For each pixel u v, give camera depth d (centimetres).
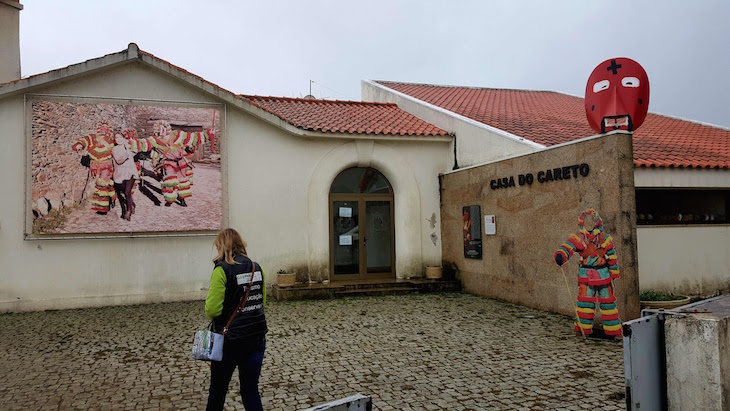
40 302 1115
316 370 665
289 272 1307
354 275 1398
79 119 1152
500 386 594
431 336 845
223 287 420
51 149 1131
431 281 1344
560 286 984
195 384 616
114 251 1170
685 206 1279
